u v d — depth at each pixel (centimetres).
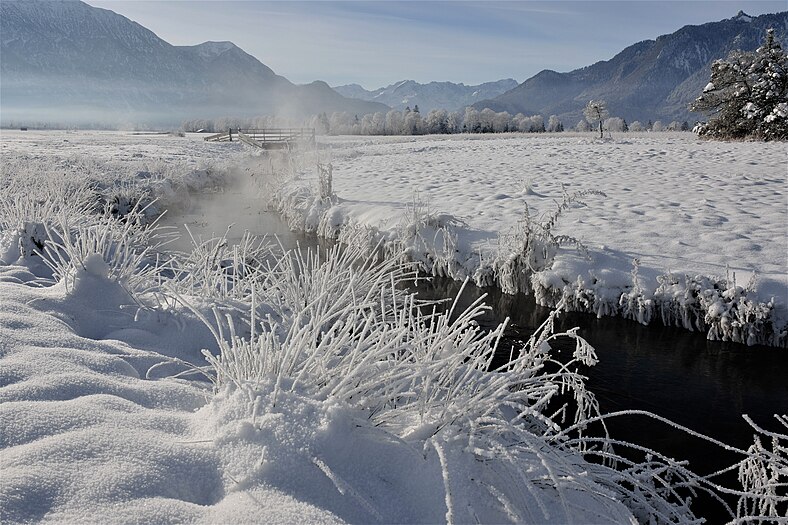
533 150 2686
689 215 1006
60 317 359
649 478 279
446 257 914
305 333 266
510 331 704
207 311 400
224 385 262
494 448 222
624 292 738
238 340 282
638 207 1099
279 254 1015
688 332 690
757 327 643
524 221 870
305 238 1198
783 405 539
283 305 443
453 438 232
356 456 221
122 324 381
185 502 189
